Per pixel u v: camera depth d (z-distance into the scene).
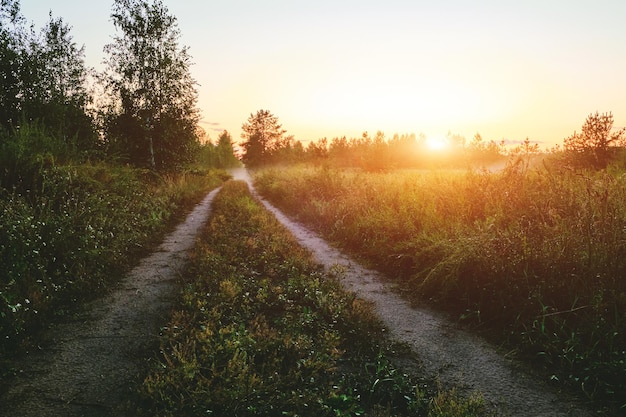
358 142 68.56
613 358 3.86
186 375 3.54
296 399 3.32
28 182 8.02
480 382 3.80
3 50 17.05
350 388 3.56
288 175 25.14
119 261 7.50
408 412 3.34
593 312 4.39
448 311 5.60
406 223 8.71
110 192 10.27
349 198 12.92
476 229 7.03
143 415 3.19
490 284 5.39
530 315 4.76
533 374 3.93
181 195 18.38
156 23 22.50
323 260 8.45
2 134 9.80
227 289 5.77
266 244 9.24
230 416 3.20
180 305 5.43
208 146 84.94
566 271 5.03
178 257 8.34
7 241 5.80
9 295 4.79
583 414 3.30
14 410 3.20
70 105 19.05
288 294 5.98
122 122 22.55
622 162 12.73
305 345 4.26
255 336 4.48
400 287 6.69
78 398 3.39
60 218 7.04
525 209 7.05
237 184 34.81
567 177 7.63
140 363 3.99
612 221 5.24
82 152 11.70
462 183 9.74
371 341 4.57
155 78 23.09
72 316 5.14
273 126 72.88
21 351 4.12
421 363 4.18
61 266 6.21
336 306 5.41
